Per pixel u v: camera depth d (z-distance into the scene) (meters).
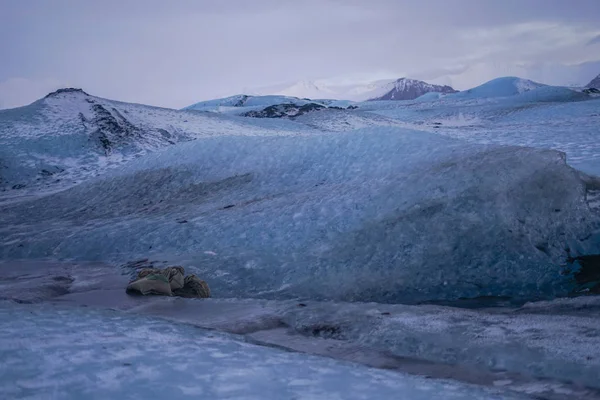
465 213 9.99
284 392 3.06
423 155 13.72
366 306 6.70
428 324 5.70
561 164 10.28
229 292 9.05
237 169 17.30
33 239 13.27
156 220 13.66
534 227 9.49
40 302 7.94
